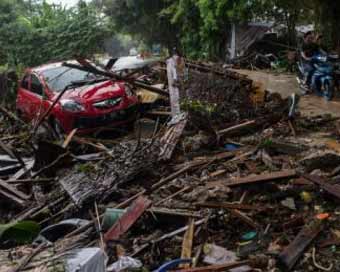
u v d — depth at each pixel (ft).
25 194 26.86
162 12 91.61
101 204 21.84
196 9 84.64
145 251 16.44
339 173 20.49
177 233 17.07
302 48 43.39
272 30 77.51
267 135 27.89
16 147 35.50
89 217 21.29
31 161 31.78
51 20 86.94
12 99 53.11
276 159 23.50
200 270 14.11
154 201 20.20
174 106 33.35
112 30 94.48
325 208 17.44
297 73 53.42
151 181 23.39
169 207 19.06
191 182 22.04
